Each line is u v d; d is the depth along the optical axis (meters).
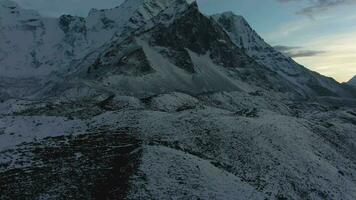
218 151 60.94
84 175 51.00
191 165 51.78
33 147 59.56
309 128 77.31
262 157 60.09
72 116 77.25
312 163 61.78
